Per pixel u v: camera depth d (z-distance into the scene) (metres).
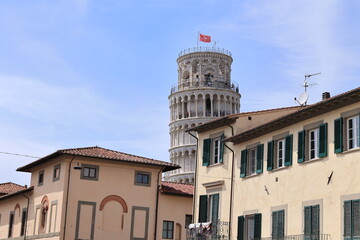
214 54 127.75
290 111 43.72
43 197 56.25
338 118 32.66
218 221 41.56
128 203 54.62
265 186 37.94
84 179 53.50
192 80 126.94
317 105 33.25
